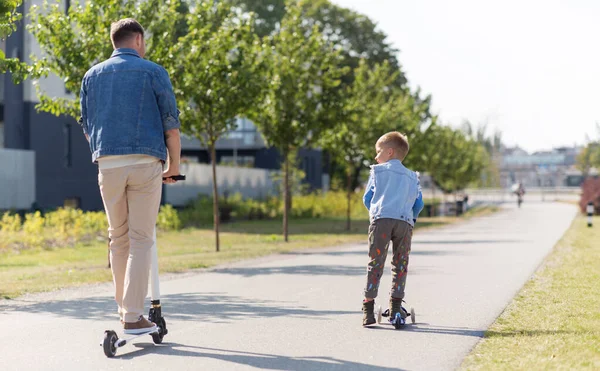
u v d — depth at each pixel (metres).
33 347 9.45
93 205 59.50
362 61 57.47
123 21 9.13
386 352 9.17
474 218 68.44
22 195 52.03
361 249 31.59
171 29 26.30
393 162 11.36
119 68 8.84
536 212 80.31
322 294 15.34
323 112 41.06
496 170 196.50
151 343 9.66
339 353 9.09
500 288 16.20
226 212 62.00
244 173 78.75
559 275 18.94
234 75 30.81
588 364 8.41
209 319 11.80
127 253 9.26
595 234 39.88
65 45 23.83
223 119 31.45
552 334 10.49
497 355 9.02
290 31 41.78
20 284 19.05
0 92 53.66
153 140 8.74
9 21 16.00
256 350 9.23
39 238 35.78
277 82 35.97
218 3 31.45
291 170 75.44
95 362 8.49
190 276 19.97
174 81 27.02
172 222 49.41
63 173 57.16
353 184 90.88
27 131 54.78
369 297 11.09
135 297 8.94
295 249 32.44
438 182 98.00
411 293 15.34
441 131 90.00
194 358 8.70
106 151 8.66
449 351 9.26
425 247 30.67
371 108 54.00
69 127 57.88
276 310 12.89
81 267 26.12
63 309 13.52
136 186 8.79
